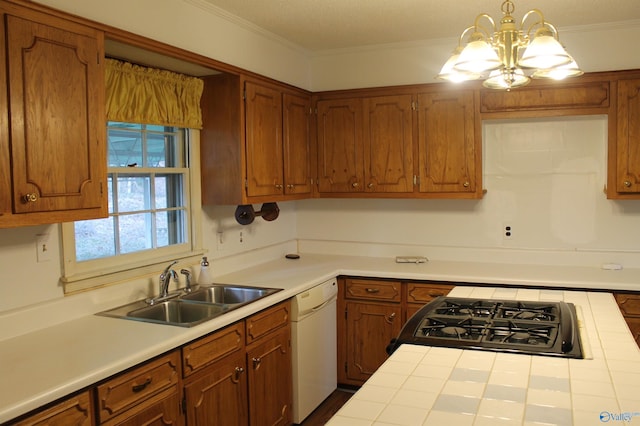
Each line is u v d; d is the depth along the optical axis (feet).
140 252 9.43
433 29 11.68
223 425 8.29
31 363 6.19
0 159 5.95
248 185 10.64
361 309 12.05
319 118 13.21
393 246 13.74
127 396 6.45
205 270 10.28
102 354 6.47
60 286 7.84
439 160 12.18
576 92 11.16
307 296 10.59
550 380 5.10
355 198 13.58
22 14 6.15
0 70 5.93
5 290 7.12
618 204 11.71
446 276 11.21
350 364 12.25
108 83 8.39
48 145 6.47
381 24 11.23
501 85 6.81
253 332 9.02
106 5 7.61
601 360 5.63
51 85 6.50
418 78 12.85
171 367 7.18
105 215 7.26
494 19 10.89
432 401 4.66
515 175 12.42
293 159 12.37
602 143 11.66
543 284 10.51
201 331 7.59
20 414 5.13
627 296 10.13
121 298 8.79
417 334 6.58
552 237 12.27
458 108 11.96
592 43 11.45
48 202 6.48
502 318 7.19
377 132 12.68
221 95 10.49
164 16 8.73
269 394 9.60
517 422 4.24
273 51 12.07
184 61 9.20
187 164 10.62
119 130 9.15
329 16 10.61
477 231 12.91
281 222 14.08
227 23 10.38
